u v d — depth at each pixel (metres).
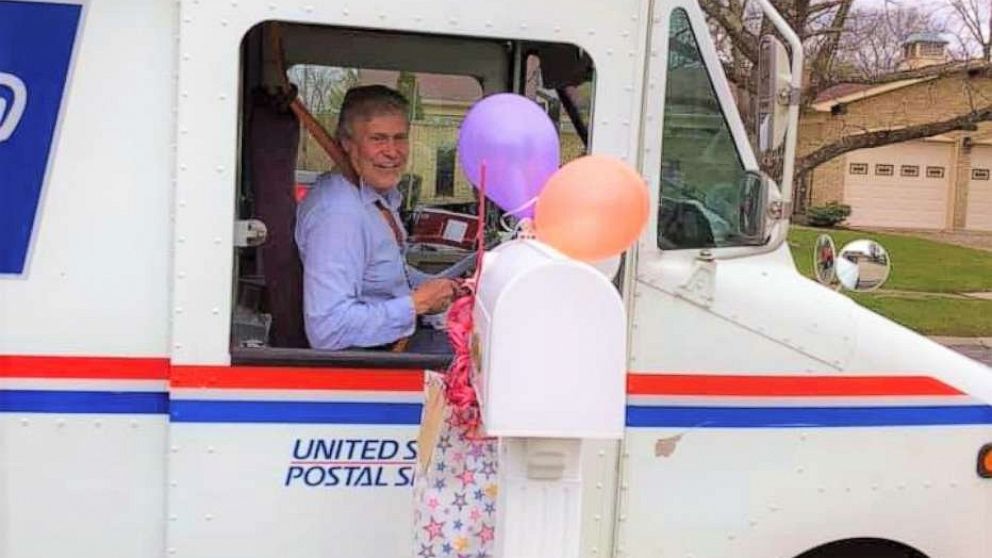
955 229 21.80
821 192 21.25
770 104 2.64
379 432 2.63
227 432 2.57
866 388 2.85
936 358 2.93
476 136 2.33
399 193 2.88
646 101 2.68
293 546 2.63
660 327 2.73
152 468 2.58
